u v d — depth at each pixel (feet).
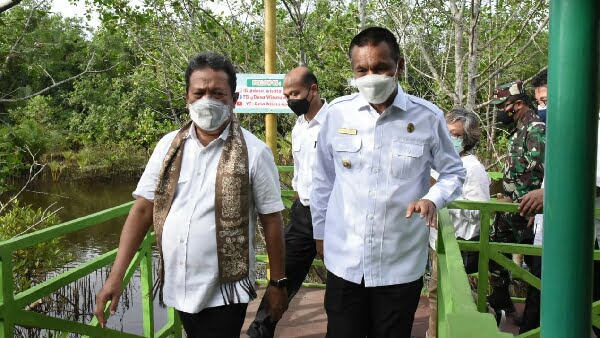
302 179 11.80
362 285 7.86
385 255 7.68
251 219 7.45
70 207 57.00
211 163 7.23
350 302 7.97
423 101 7.90
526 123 11.60
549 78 2.85
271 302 7.67
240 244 7.13
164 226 7.25
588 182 2.80
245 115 25.61
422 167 7.80
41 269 23.99
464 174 7.91
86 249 37.42
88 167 68.18
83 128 71.92
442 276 6.68
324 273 20.66
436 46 29.35
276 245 7.48
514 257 16.49
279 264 7.56
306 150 11.71
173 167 7.27
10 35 17.60
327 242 8.16
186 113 27.61
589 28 2.70
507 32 25.45
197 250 7.11
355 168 7.81
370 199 7.69
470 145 11.18
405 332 7.94
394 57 7.41
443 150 7.92
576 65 2.73
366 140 7.75
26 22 17.43
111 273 7.36
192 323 7.46
